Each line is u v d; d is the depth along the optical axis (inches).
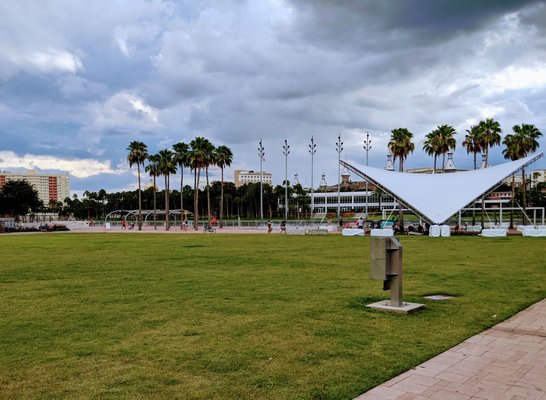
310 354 261.0
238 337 299.1
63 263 791.1
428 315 354.9
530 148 2245.3
